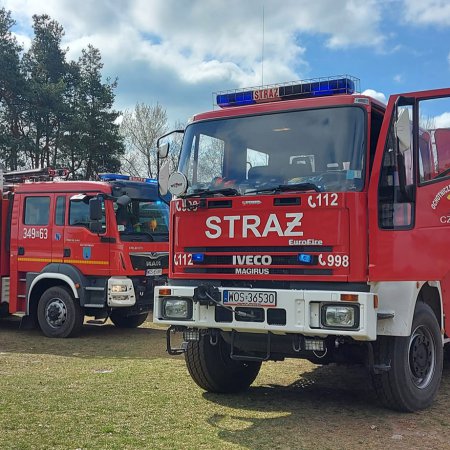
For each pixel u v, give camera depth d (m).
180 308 5.48
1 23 32.28
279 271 5.11
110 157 35.19
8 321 12.65
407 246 4.97
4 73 31.45
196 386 6.46
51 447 4.37
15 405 5.54
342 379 6.96
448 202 5.32
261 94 5.87
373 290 4.88
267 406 5.66
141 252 10.40
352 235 4.87
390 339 5.20
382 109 5.42
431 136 5.33
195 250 5.55
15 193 10.99
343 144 5.15
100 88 35.19
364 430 4.87
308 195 5.02
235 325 5.17
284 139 5.48
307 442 4.55
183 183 5.70
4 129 32.34
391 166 5.02
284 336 5.25
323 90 5.61
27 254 10.77
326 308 4.82
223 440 4.59
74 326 10.30
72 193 10.45
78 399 5.79
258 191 5.37
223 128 5.85
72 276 10.20
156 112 43.41
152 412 5.37
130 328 11.76
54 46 36.12
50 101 33.22
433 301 5.82
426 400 5.46
